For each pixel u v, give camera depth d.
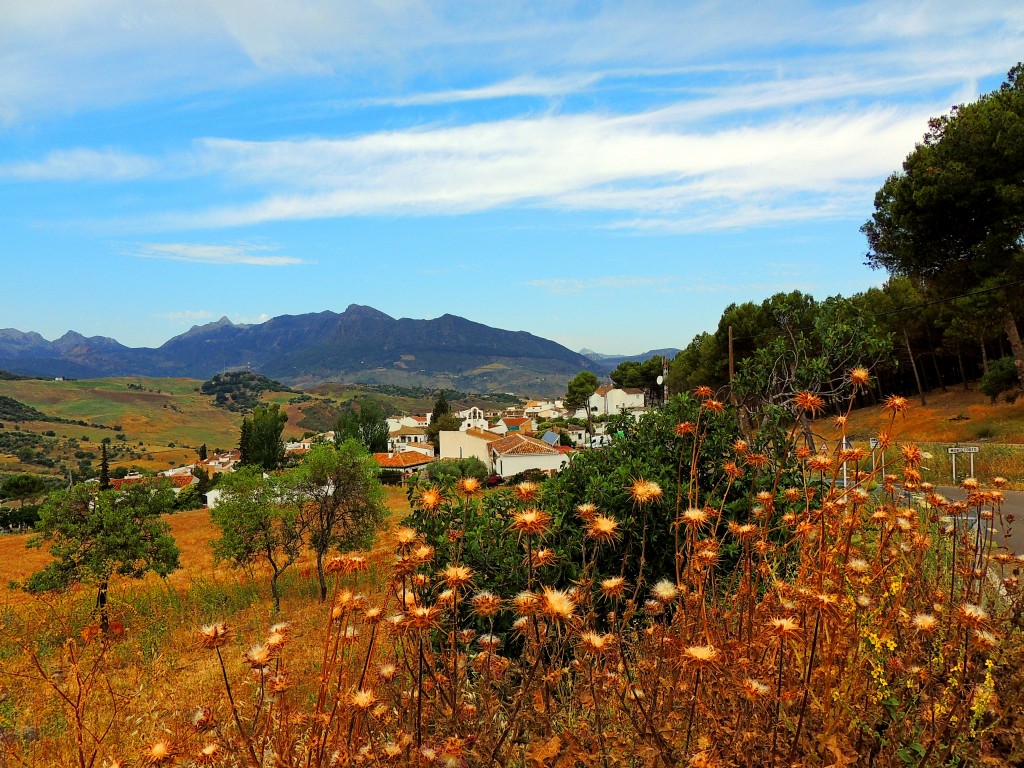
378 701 2.09
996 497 2.86
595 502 4.60
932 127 28.14
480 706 2.25
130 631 7.84
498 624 3.99
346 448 18.66
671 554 4.50
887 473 3.22
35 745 3.13
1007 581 2.97
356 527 18.39
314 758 1.93
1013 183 23.41
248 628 6.40
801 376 6.96
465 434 76.19
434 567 3.78
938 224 25.91
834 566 2.51
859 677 2.24
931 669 2.25
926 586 2.88
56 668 4.29
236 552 17.62
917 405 38.84
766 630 2.11
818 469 2.65
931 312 40.06
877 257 30.78
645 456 5.59
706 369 40.62
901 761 2.07
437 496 2.23
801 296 35.25
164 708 3.21
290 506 18.28
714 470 5.29
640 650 2.61
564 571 4.32
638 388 94.19
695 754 1.78
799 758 1.94
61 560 16.39
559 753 1.95
